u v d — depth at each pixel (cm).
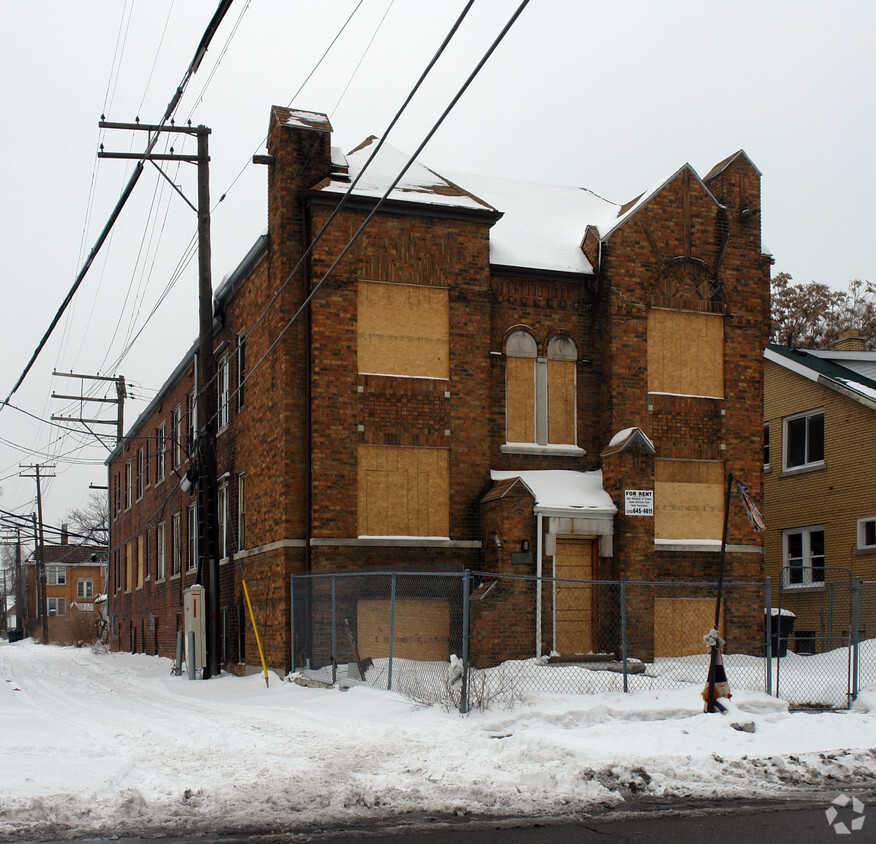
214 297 2692
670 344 2258
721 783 1042
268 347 2198
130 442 4566
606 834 840
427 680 1612
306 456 2030
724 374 2281
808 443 2781
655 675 1795
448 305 2130
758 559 2230
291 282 2081
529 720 1334
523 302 2230
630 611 2050
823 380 2708
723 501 2238
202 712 1642
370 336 2072
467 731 1265
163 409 3769
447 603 2022
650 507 2084
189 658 2328
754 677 1795
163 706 1797
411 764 1077
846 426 2627
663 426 2217
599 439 2239
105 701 1970
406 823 880
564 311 2255
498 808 935
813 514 2723
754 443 2281
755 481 2266
